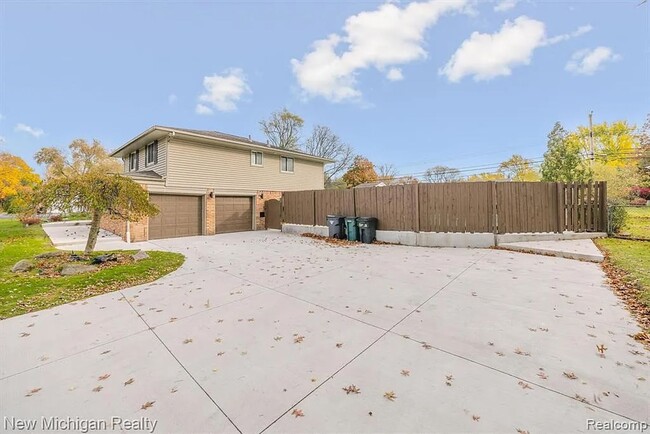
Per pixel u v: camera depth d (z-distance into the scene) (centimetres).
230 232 1461
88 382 257
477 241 886
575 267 611
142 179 1159
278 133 3253
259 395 235
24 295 490
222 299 467
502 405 216
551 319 362
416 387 240
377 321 372
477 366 268
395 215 1014
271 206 1573
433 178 4028
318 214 1283
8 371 276
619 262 607
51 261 720
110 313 416
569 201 885
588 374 251
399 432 193
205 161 1364
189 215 1325
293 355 295
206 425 205
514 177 3516
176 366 280
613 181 1764
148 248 973
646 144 2166
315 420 206
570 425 196
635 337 312
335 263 711
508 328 342
